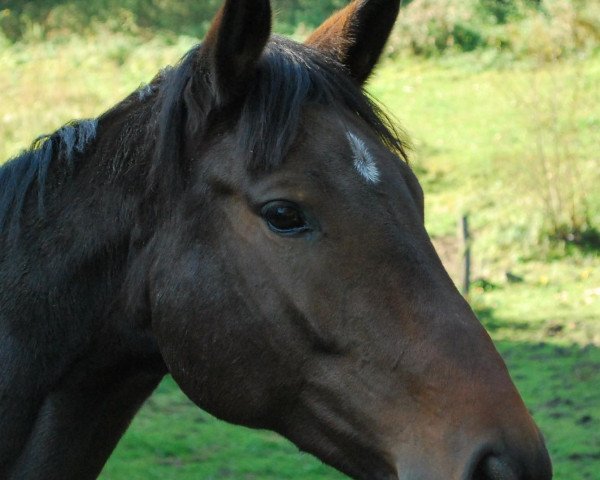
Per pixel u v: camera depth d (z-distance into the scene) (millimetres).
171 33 38719
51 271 4828
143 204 4652
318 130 4312
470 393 3988
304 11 39125
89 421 5016
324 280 4184
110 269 4777
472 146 27594
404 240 4184
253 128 4297
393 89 32969
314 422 4340
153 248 4609
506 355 16266
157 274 4547
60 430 4906
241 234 4320
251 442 12633
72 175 4930
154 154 4621
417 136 28578
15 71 31234
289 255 4227
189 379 4508
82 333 4832
